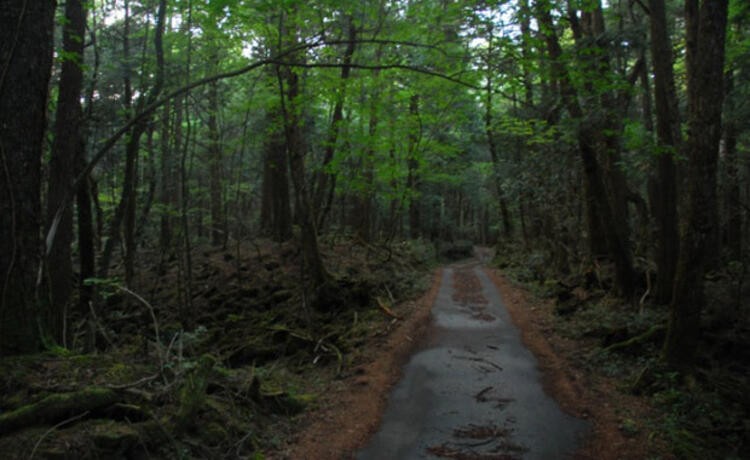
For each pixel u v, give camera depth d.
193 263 19.83
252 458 5.32
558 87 10.91
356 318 12.47
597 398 7.18
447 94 15.21
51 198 8.78
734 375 7.80
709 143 6.90
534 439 5.97
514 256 25.50
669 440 5.83
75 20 8.78
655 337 8.73
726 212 12.81
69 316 8.82
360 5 11.11
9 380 4.80
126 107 10.78
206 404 5.64
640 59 12.38
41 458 3.92
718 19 6.68
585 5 8.58
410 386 7.93
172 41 12.20
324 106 20.08
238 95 18.89
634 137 9.20
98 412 4.70
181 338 5.98
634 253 15.90
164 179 13.85
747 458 5.65
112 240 9.91
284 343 11.34
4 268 5.34
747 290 10.04
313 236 14.13
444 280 20.48
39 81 5.54
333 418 6.74
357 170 18.56
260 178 28.27
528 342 10.43
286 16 11.74
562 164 13.80
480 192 40.28
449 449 5.75
